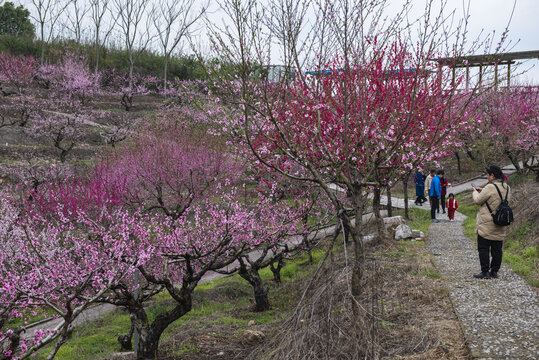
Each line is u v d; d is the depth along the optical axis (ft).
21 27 192.03
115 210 36.70
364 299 21.13
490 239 24.00
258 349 18.02
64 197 37.01
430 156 23.45
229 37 16.05
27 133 87.61
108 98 137.80
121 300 23.52
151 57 166.30
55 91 120.26
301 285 36.91
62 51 155.94
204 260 31.91
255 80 17.30
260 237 32.12
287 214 36.09
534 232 37.86
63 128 85.25
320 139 18.16
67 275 21.68
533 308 18.71
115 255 21.47
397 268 27.37
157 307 35.47
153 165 45.83
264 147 25.23
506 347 14.97
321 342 14.99
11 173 59.00
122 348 26.61
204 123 55.72
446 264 28.76
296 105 21.15
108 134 90.84
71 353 26.76
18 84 120.47
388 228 42.52
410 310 20.03
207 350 23.68
